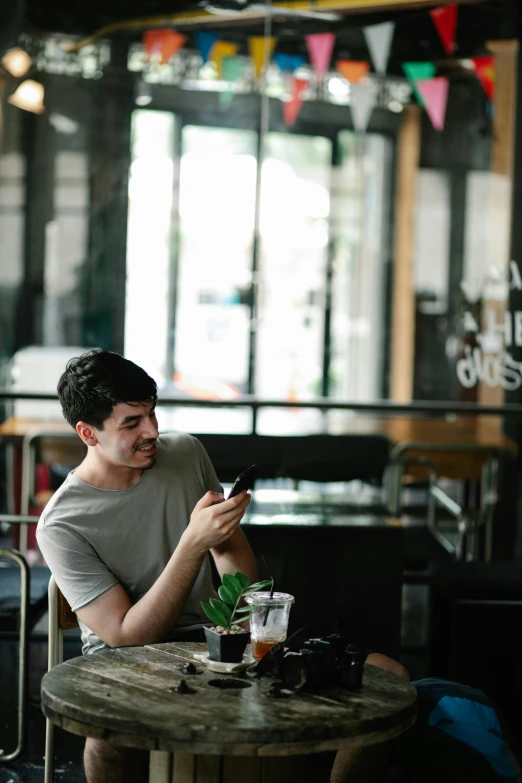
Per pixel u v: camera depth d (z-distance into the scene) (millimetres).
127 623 2309
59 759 3164
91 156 5691
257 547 3133
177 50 5664
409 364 5891
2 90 5539
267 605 2090
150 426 2418
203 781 1953
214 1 5605
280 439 4379
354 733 1778
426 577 3734
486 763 2404
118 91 5668
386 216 5953
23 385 5488
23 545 4602
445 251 5805
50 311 5711
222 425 5793
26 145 5605
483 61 5633
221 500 2314
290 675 1941
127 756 2252
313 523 3150
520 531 5320
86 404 2398
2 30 5477
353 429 5578
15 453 5215
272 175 5930
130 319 5852
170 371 6000
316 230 6102
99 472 2479
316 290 6215
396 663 2457
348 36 5680
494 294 5668
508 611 3137
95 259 5750
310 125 5852
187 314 5996
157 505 2490
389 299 5977
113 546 2451
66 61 5594
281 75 5742
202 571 2553
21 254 5656
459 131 5723
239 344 6109
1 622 3049
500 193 5676
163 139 5766
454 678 3131
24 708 3051
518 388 5504
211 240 5969
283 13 5652
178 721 1763
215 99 5766
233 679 2002
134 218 5789
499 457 5180
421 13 5617
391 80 5738
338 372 6145
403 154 5836
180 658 2135
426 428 5602
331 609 3154
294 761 1983
